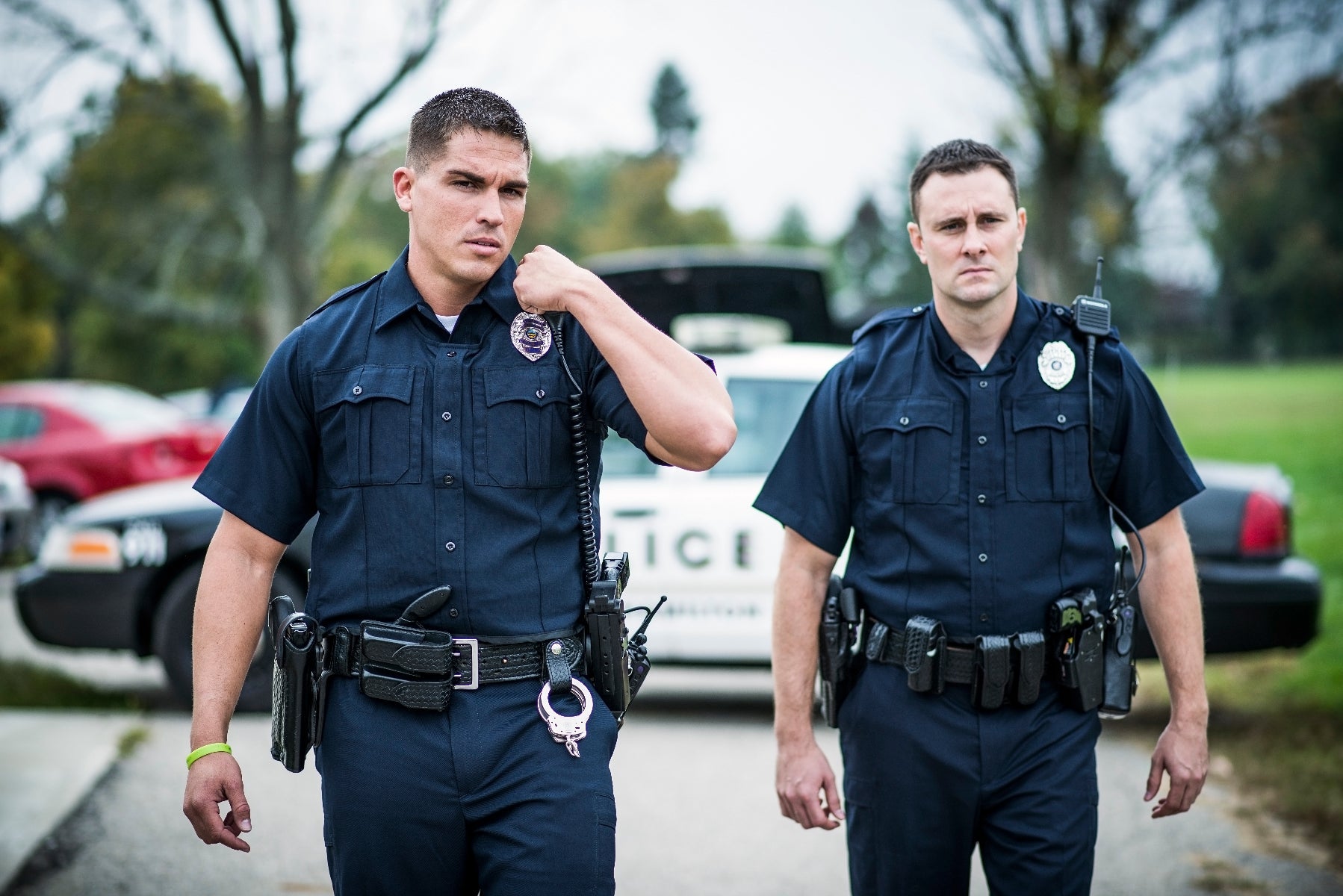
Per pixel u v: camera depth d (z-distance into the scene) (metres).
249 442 2.41
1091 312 2.74
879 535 2.76
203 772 2.32
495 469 2.32
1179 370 55.19
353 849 2.28
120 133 24.55
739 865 4.08
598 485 2.48
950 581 2.68
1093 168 11.38
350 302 2.44
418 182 2.34
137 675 7.19
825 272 7.66
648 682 6.91
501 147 2.32
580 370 2.39
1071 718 2.69
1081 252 12.86
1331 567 10.02
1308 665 6.80
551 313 2.38
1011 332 2.75
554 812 2.21
